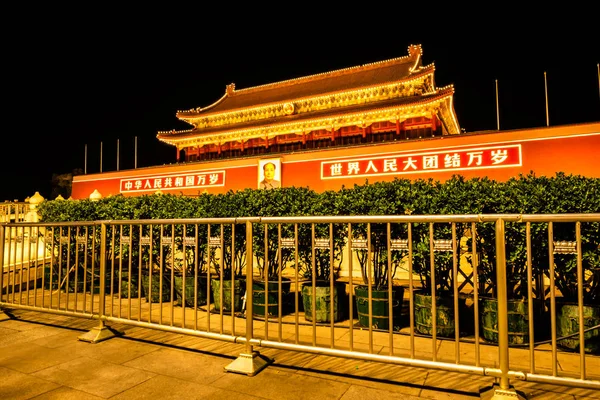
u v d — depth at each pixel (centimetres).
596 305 402
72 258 775
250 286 379
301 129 2953
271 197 579
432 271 327
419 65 3027
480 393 303
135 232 691
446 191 469
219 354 407
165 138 3403
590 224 400
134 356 402
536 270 434
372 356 332
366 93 2808
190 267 671
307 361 385
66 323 539
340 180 1827
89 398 305
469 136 1559
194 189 2198
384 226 490
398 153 1702
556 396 301
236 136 3256
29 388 324
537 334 444
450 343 439
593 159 1342
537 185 437
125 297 716
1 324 540
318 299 520
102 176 2522
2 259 587
